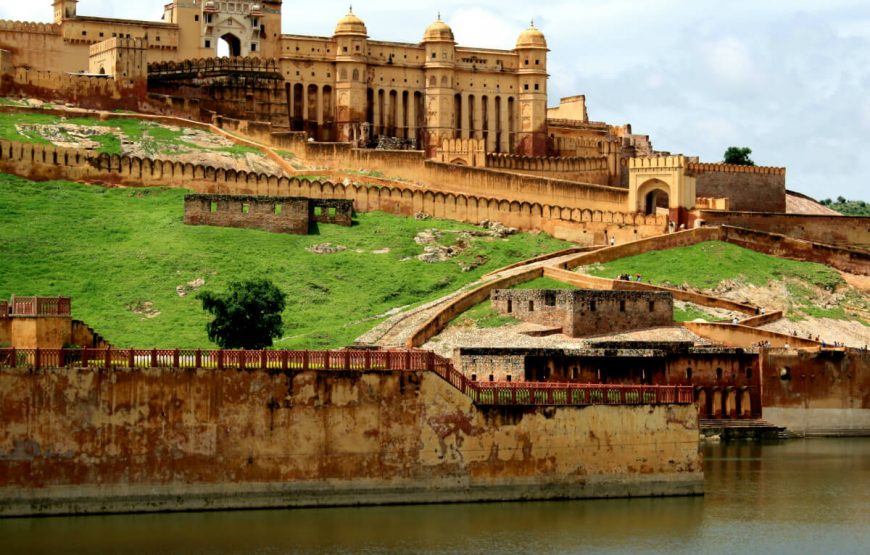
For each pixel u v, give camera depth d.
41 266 130.12
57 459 75.31
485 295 129.50
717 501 87.69
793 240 149.50
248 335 112.62
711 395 117.12
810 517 84.00
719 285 139.38
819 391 119.69
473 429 80.69
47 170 147.38
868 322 140.12
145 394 76.25
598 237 151.38
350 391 78.81
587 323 121.31
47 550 71.75
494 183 156.25
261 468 77.50
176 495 76.50
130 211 144.62
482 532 77.19
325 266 137.25
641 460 83.50
